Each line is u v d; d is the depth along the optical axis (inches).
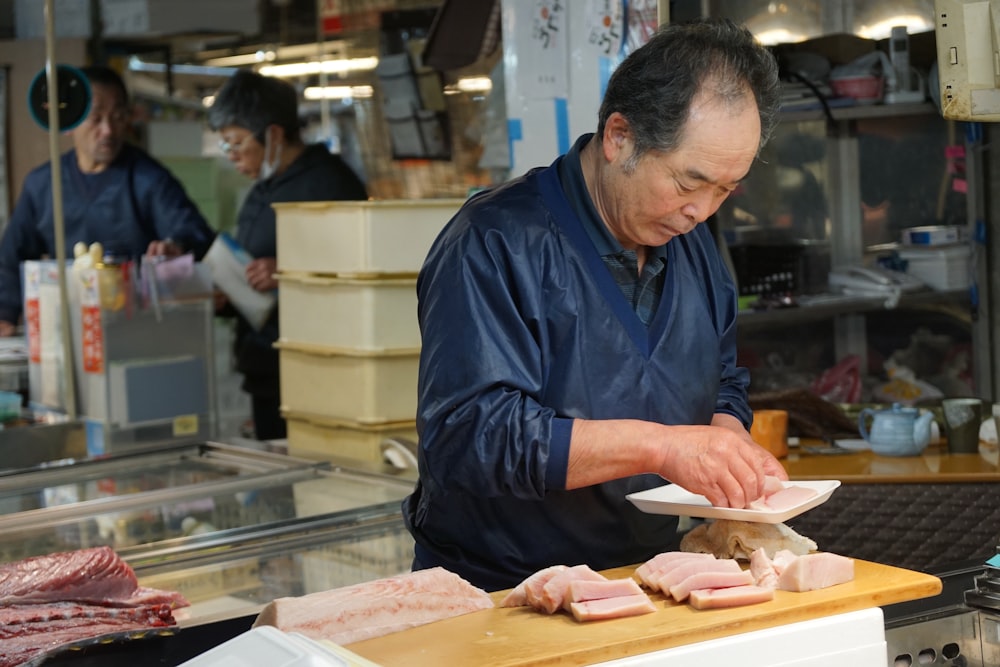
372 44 194.4
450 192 191.5
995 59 82.0
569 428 72.1
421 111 191.8
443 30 187.8
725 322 87.6
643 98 71.0
